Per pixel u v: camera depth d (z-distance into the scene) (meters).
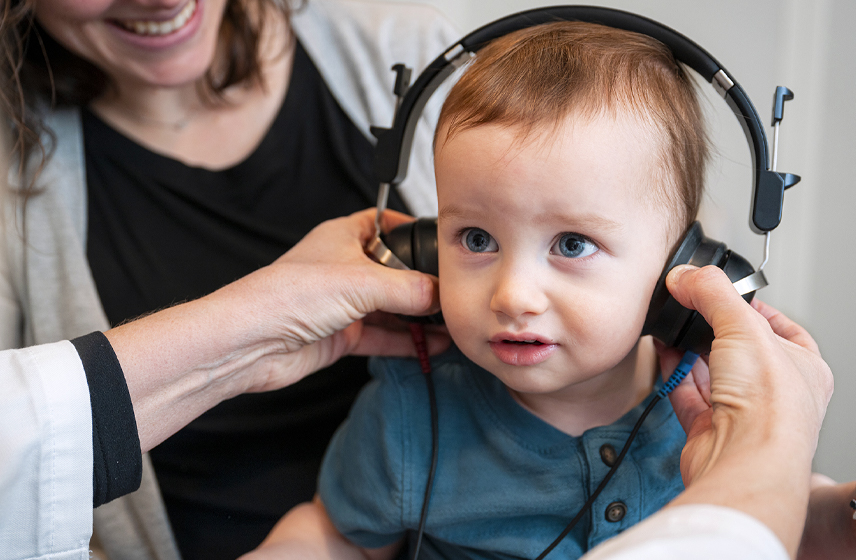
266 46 1.06
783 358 0.48
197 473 0.94
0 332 0.89
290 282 0.67
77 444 0.55
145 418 0.62
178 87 0.92
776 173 0.59
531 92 0.57
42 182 0.92
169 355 0.62
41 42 0.86
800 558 0.67
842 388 1.25
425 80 0.70
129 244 0.95
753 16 1.27
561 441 0.68
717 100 1.27
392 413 0.75
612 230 0.56
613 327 0.57
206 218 0.98
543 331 0.57
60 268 0.90
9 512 0.53
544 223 0.56
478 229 0.59
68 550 0.56
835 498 0.66
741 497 0.38
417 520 0.72
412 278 0.67
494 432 0.70
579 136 0.55
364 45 1.10
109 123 0.98
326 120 1.04
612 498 0.67
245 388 0.72
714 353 0.50
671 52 0.64
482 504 0.69
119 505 0.90
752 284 0.59
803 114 1.26
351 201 1.01
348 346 0.78
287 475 0.94
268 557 0.73
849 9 1.19
